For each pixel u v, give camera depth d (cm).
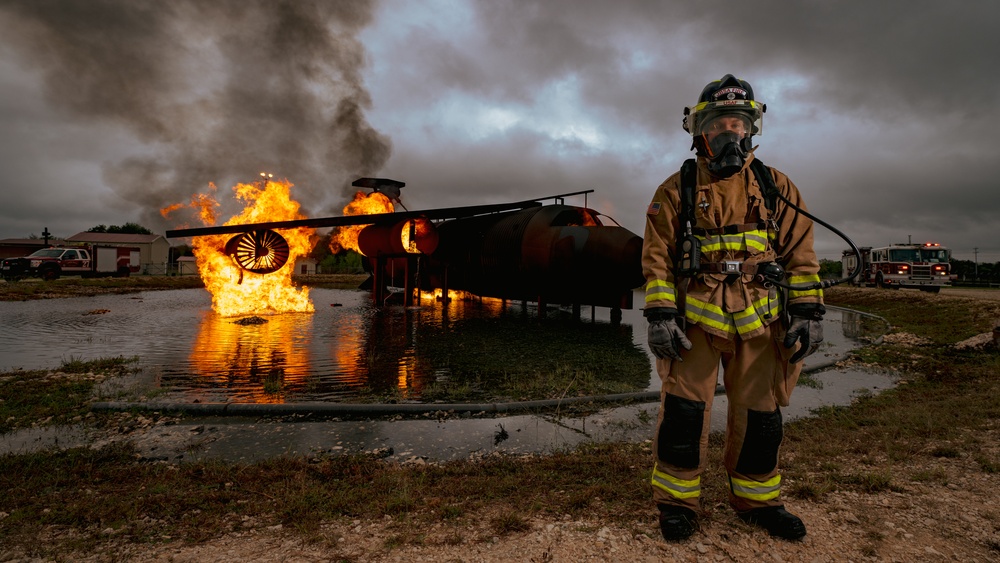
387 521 265
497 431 464
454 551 229
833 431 437
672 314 233
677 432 239
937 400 543
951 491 288
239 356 834
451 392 596
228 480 333
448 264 1870
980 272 4106
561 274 1423
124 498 300
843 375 713
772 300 235
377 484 322
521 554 225
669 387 244
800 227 241
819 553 222
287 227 1560
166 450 411
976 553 219
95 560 227
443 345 984
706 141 244
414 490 311
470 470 356
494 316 1580
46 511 280
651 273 241
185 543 242
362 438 444
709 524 251
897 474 322
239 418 503
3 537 250
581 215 1570
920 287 2656
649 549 228
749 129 252
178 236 1466
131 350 887
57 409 507
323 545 237
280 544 239
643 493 296
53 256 3319
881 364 782
